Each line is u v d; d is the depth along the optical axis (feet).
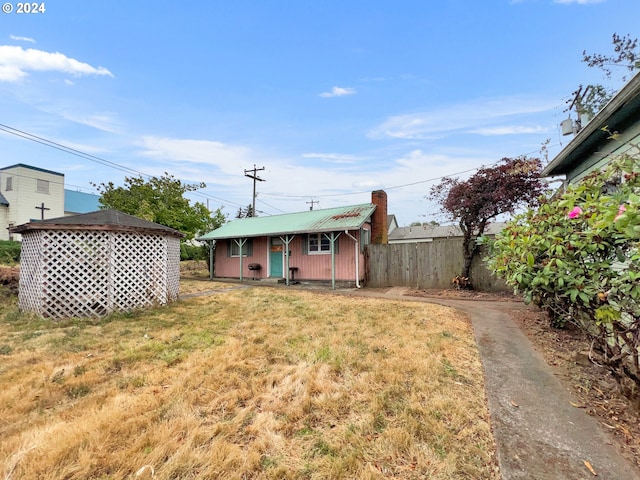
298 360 11.45
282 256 41.27
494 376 10.07
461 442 6.73
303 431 7.20
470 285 29.66
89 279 19.42
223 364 11.02
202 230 52.39
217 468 5.96
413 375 10.05
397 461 6.17
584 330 8.91
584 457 6.25
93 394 8.95
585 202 8.94
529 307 21.44
